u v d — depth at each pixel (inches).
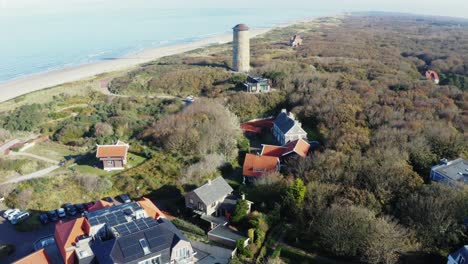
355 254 1846.7
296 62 5782.5
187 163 3036.4
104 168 3083.2
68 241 1754.4
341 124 3398.1
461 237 1876.2
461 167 2529.5
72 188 2741.1
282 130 3469.5
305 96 4269.2
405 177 2236.7
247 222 2140.7
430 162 2637.8
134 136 3742.6
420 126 3129.9
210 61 6294.3
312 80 4677.7
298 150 3009.4
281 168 2888.8
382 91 4318.4
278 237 2063.2
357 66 5610.2
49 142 3789.4
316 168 2529.5
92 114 4335.6
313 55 6781.5
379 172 2288.4
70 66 7106.3
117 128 3914.9
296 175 2556.6
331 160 2529.5
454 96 4200.3
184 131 3321.9
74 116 4269.2
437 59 6702.8
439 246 1884.8
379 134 3009.4
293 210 2191.2
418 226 1927.9
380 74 5152.6
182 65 6087.6
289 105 4308.6
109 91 5142.7
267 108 4313.5
